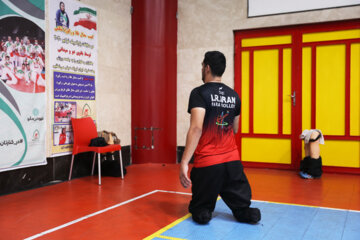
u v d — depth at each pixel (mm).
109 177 4891
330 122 5422
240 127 5957
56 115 4566
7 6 3867
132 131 6125
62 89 4652
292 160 5621
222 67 2709
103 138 4590
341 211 3166
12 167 3934
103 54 5406
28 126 4121
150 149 6090
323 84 5441
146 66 6027
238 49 5930
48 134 4457
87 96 5074
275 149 5734
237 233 2557
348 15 5184
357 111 5270
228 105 2672
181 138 6270
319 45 5434
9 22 3893
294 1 5484
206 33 6074
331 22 5352
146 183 4469
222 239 2428
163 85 6086
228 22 5922
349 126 5316
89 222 2855
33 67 4191
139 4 6039
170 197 3717
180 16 6246
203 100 2576
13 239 2459
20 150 4020
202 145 2666
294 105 5598
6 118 3854
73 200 3596
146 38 6027
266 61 5762
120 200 3596
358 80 5250
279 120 5695
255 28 5777
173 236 2492
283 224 2771
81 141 4648
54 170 4543
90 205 3393
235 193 2715
